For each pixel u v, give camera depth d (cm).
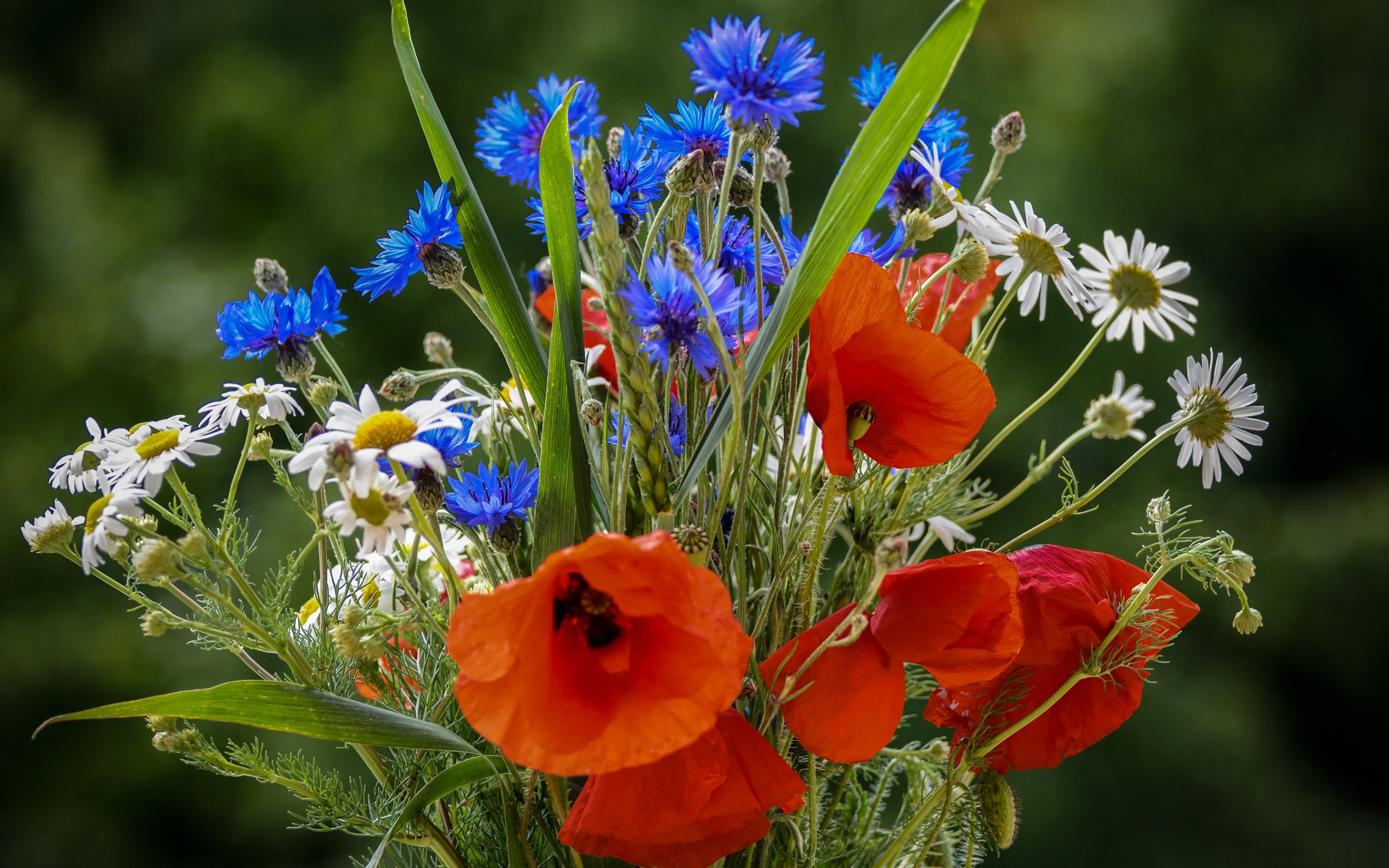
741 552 98
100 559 98
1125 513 446
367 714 97
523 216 431
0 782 469
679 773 94
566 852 101
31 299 539
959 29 94
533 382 99
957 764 103
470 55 495
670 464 99
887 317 98
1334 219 556
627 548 91
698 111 100
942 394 98
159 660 477
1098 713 101
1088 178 495
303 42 555
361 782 102
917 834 107
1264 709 491
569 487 97
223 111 532
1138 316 102
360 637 98
